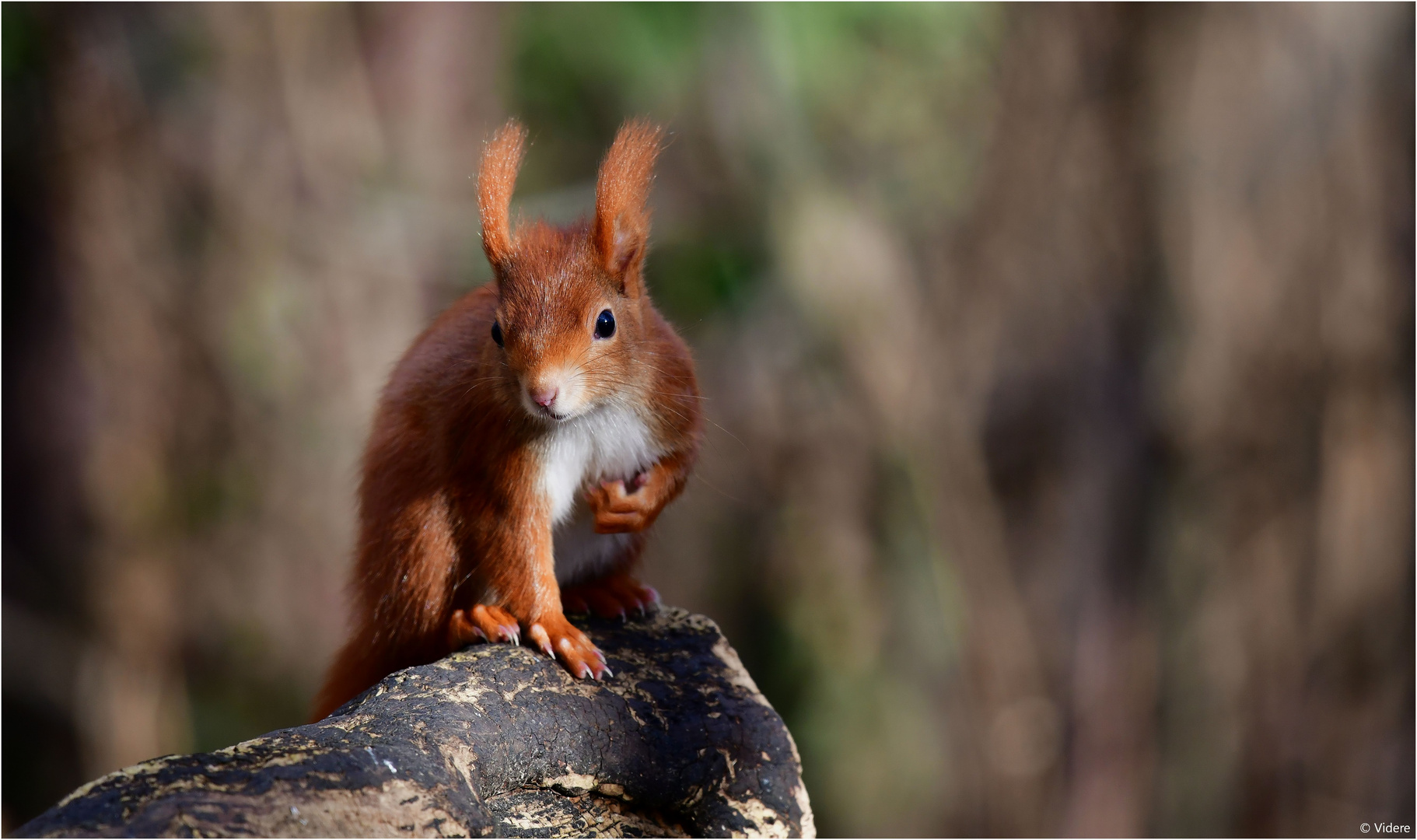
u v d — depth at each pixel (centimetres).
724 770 566
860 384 1648
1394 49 1595
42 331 1566
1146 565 1728
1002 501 1769
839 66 1594
